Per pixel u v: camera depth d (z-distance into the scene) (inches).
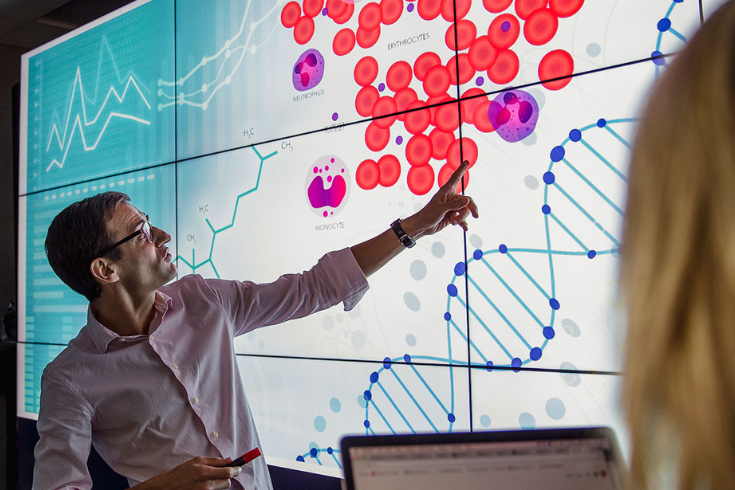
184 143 93.4
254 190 84.7
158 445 48.4
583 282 56.8
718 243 10.0
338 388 75.6
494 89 63.1
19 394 118.2
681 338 10.4
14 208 130.0
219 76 89.4
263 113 83.9
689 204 10.6
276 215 82.0
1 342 125.5
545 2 59.4
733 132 10.4
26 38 131.4
